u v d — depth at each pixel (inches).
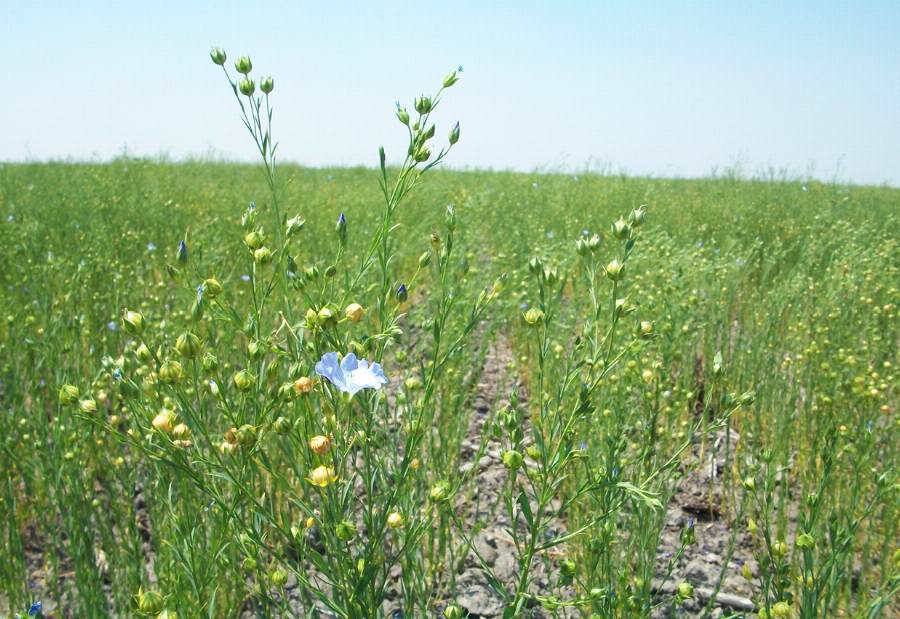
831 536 13.0
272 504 15.7
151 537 19.2
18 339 23.8
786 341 30.2
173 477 16.4
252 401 12.3
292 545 11.3
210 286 11.8
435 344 13.1
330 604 11.3
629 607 13.3
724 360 28.3
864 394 21.3
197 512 16.0
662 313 24.8
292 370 11.5
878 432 20.6
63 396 11.1
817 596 12.2
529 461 22.9
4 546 16.7
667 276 30.0
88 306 27.0
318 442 10.5
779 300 30.4
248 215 12.8
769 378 25.9
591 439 19.4
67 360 23.2
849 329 28.2
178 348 10.8
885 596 14.0
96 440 19.9
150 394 11.8
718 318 29.9
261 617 14.6
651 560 15.6
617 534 17.4
